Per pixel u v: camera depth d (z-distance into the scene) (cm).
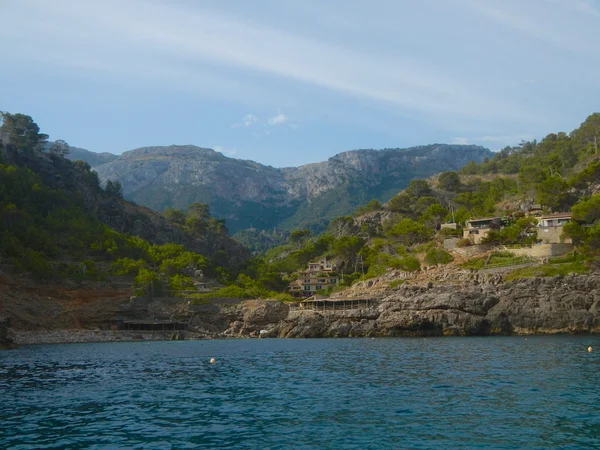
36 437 4247
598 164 19950
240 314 17400
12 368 8369
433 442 3950
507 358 8319
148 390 6247
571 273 14262
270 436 4216
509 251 17050
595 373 6581
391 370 7425
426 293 14925
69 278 17325
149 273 18350
